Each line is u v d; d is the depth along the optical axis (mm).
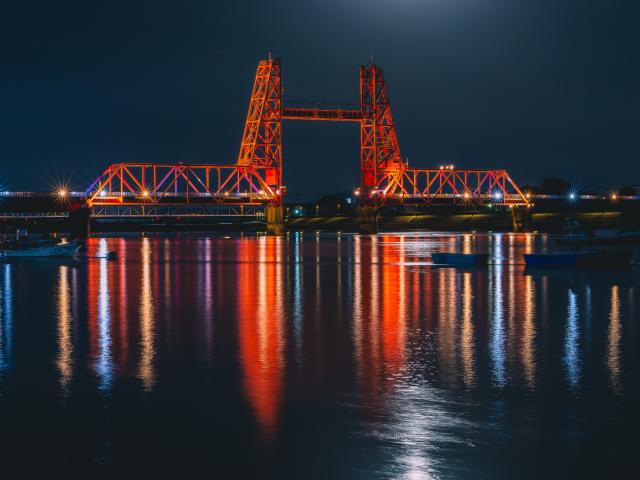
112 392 17938
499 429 15039
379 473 12953
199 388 18297
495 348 23266
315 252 93062
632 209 172375
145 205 161500
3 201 151125
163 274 56656
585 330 26859
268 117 164000
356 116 170000
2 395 17656
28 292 42188
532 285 44812
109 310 33406
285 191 166375
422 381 18891
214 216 166250
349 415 16016
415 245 113812
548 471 13023
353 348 23359
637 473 12930
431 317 30453
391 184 175375
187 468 13227
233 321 29547
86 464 13406
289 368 20484
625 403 16797
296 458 13633
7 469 13188
